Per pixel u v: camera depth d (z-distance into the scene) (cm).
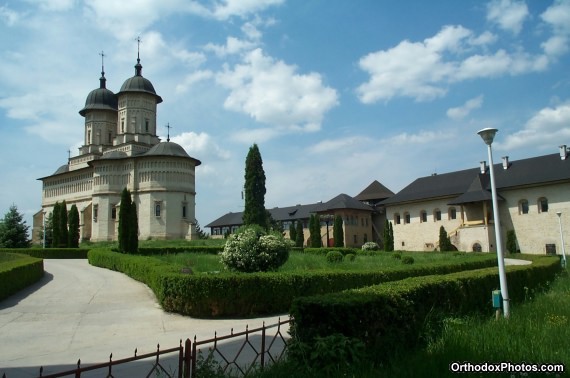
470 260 2511
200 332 1105
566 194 4656
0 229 5038
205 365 601
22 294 1792
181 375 557
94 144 7950
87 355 877
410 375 628
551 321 958
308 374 625
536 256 3572
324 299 702
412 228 6100
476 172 5766
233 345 923
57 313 1385
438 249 5609
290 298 1405
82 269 2925
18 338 1053
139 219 6756
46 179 8762
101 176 7062
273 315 1350
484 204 5091
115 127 8150
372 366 649
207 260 2681
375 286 905
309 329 679
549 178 4756
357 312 694
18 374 758
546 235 4769
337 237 5650
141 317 1317
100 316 1334
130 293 1792
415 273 1845
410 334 819
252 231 2016
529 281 1525
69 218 5062
